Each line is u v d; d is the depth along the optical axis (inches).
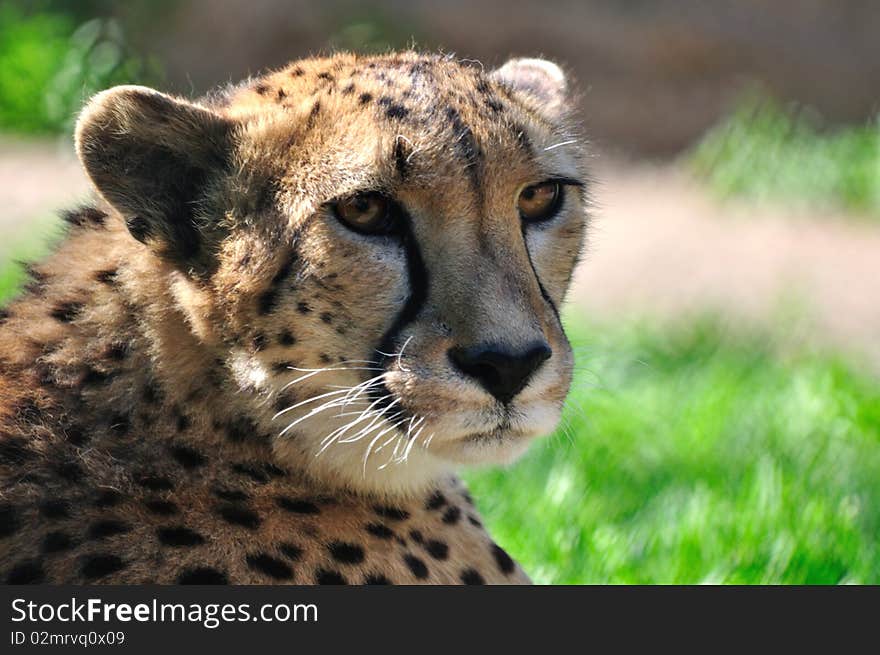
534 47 1989.4
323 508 331.0
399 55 370.6
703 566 464.1
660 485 558.9
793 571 454.6
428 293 318.3
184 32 1857.8
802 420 642.2
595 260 1192.2
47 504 307.9
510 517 504.1
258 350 317.4
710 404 664.4
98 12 1765.5
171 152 328.5
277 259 316.8
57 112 1465.3
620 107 1956.2
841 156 1609.3
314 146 319.9
